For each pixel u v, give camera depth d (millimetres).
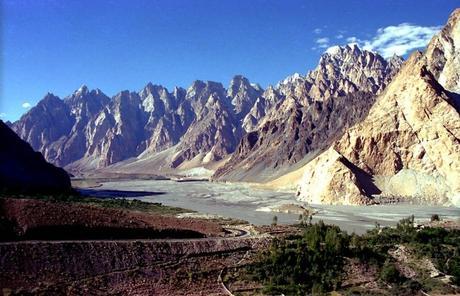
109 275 70188
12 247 68125
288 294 72875
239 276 77188
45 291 63562
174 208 162250
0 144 199125
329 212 173625
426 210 179750
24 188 166625
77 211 84688
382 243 93375
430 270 84625
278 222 140250
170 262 76500
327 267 81375
